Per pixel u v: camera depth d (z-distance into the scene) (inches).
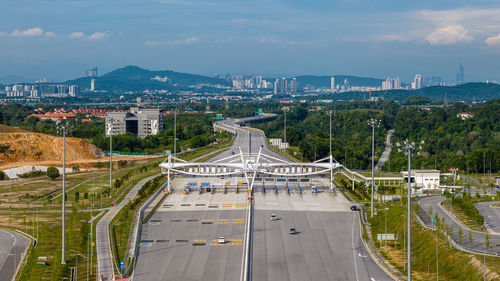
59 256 6043.3
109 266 6033.5
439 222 6939.0
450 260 6033.5
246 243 6953.7
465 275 5644.7
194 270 5974.4
